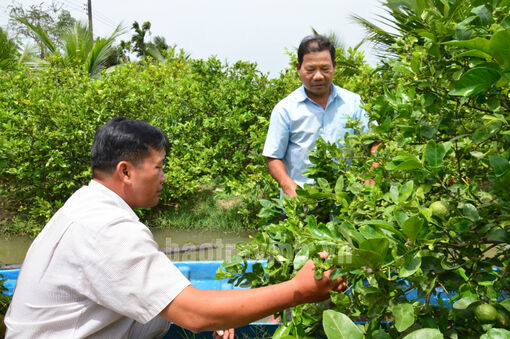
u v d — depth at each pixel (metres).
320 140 2.23
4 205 6.23
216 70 7.12
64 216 1.45
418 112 1.46
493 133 1.26
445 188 1.30
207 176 6.04
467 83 1.10
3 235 5.56
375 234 1.11
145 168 1.50
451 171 1.52
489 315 1.07
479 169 1.59
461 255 1.23
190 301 1.31
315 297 1.29
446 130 1.50
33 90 6.02
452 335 1.16
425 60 1.42
